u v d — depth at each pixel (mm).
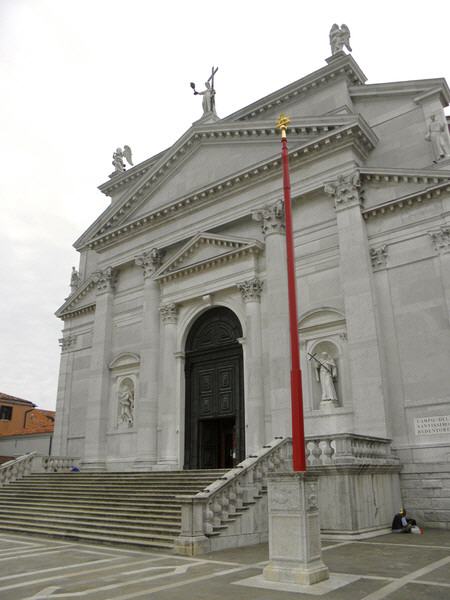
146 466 25250
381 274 21062
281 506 9445
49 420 51031
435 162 21125
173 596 8180
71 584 9289
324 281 22266
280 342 22281
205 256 26516
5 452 40688
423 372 19188
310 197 23562
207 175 27922
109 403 29062
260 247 24359
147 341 27469
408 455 18609
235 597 8016
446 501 17469
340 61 25219
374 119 24188
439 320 19312
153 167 29688
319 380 21234
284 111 27297
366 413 19250
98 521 16703
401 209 21172
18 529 17922
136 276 30266
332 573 9711
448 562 10789
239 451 23500
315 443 16125
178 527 14516
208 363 25969
